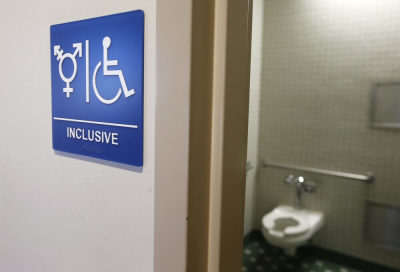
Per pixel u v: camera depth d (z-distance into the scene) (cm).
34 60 70
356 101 207
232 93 48
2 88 80
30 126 74
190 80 42
